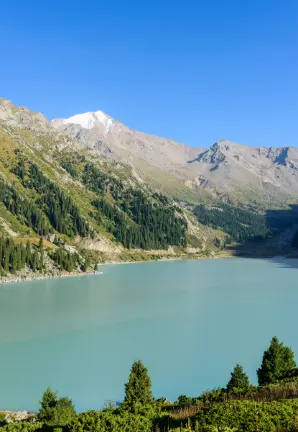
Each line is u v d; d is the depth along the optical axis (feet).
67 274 545.44
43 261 543.39
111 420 76.02
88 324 260.62
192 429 70.33
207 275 561.43
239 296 373.20
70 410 101.35
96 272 585.22
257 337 229.04
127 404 106.52
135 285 448.65
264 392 102.32
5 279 469.16
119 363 186.60
